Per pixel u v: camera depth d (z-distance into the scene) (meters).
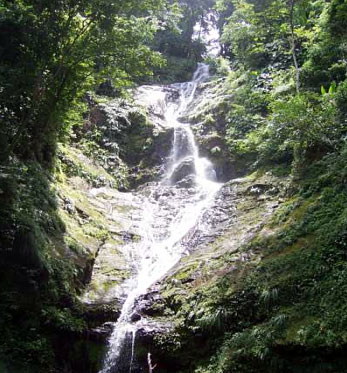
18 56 9.09
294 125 9.38
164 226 11.35
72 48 9.52
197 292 7.46
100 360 7.09
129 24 9.76
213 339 6.52
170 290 8.05
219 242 9.28
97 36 9.61
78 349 7.16
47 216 8.80
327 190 7.92
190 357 6.59
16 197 7.81
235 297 6.77
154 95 19.75
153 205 12.73
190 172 14.53
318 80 11.85
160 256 9.83
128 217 11.78
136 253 10.06
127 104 17.36
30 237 7.48
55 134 11.16
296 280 6.31
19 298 7.16
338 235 6.49
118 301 8.22
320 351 5.21
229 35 16.83
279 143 11.17
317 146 9.65
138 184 14.73
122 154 15.77
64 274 7.95
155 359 6.85
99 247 9.86
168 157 15.80
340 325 5.23
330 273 6.07
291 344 5.43
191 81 23.55
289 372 5.41
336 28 11.23
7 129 8.80
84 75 10.36
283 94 11.96
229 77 18.89
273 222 8.52
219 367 5.98
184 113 19.14
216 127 16.17
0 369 6.13
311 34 12.19
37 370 6.62
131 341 7.09
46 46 9.04
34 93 8.89
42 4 9.02
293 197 9.10
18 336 6.90
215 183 14.06
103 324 7.62
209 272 7.98
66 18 10.17
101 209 11.68
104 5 9.12
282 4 12.14
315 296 5.90
